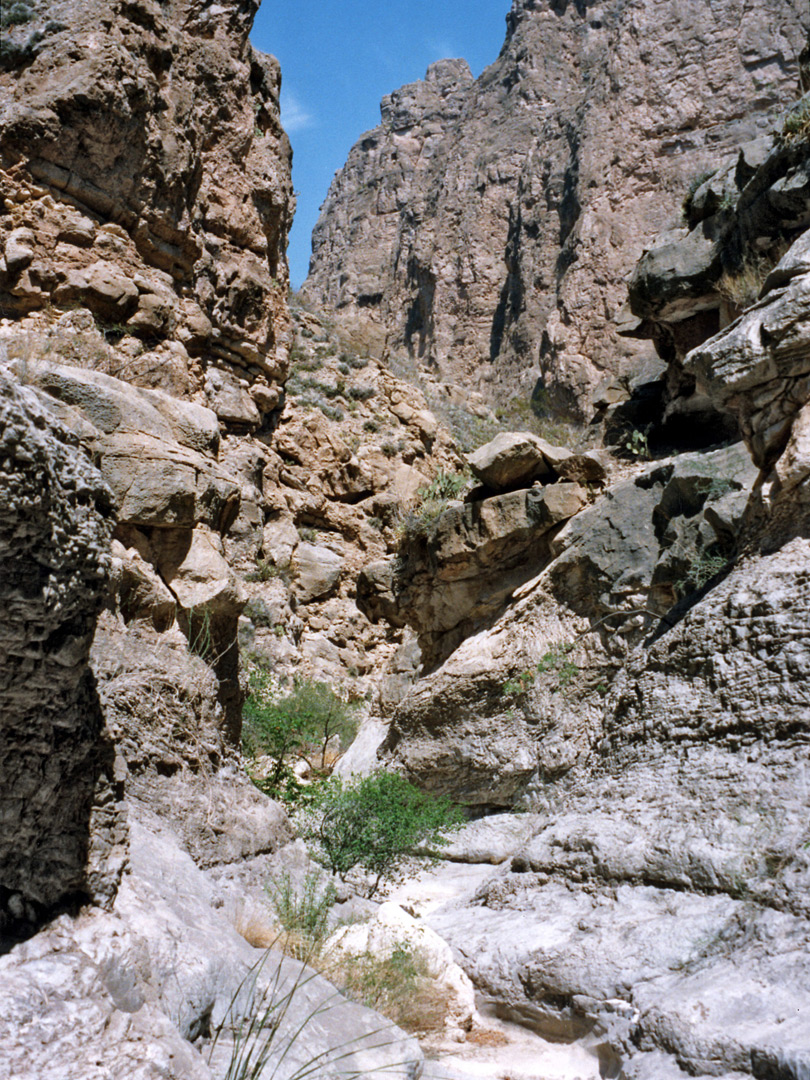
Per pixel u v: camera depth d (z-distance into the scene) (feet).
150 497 20.61
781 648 21.08
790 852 17.31
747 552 24.53
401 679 50.72
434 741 40.60
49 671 9.19
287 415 102.83
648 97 208.03
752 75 201.46
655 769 22.53
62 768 9.84
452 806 38.37
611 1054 15.97
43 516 8.48
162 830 17.21
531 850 23.50
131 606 20.36
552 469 41.47
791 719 19.90
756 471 32.37
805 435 23.71
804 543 22.77
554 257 214.07
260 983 12.35
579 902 20.53
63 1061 8.25
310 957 15.93
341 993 14.64
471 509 41.73
